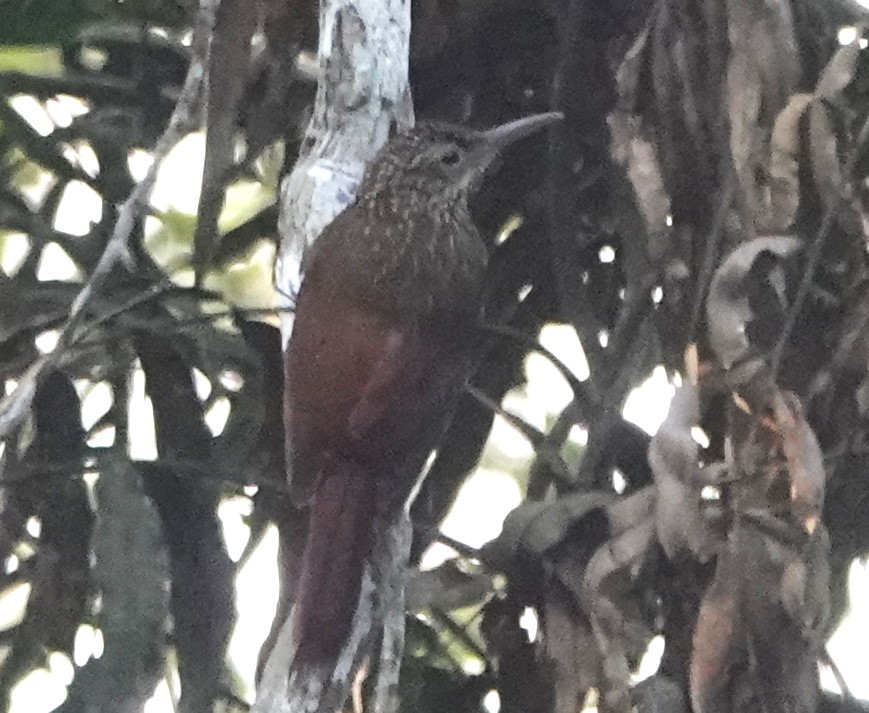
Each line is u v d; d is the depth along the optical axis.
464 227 5.64
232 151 5.61
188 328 5.74
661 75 5.03
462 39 6.06
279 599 5.46
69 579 5.59
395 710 4.88
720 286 4.59
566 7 5.91
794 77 4.83
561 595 5.05
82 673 4.72
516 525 5.21
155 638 4.84
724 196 4.85
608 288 6.13
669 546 4.48
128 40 6.28
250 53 5.30
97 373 6.01
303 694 4.59
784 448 4.49
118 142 6.26
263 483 5.36
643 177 4.99
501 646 5.36
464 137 5.70
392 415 4.85
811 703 4.48
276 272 5.66
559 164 5.95
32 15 5.38
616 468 5.59
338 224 5.30
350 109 5.32
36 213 6.24
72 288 6.04
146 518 5.05
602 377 5.61
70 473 5.40
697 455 4.50
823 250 5.01
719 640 4.47
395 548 4.93
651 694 4.89
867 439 5.05
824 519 5.27
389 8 5.32
